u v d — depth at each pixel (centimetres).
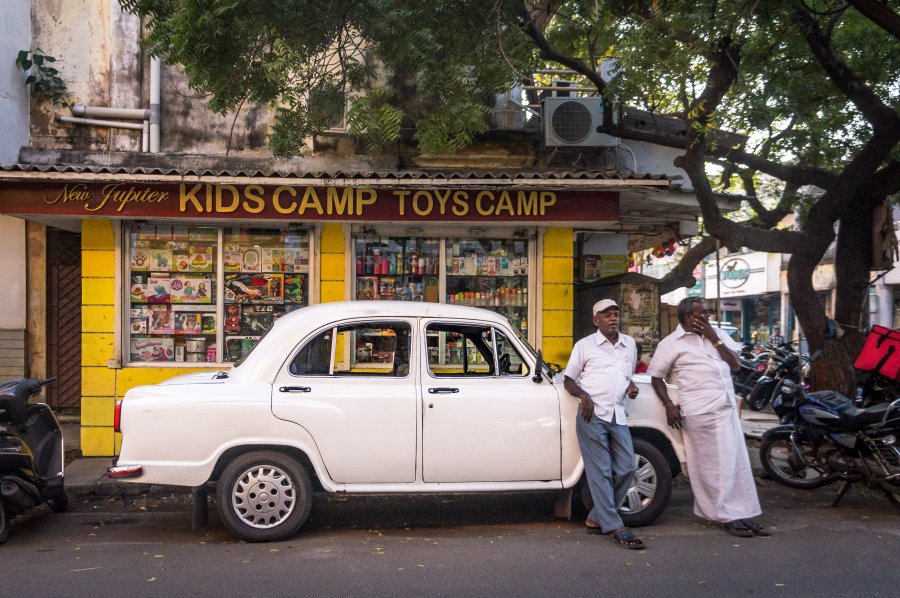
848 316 873
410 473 557
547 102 995
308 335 570
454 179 805
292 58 733
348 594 438
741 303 3048
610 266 1116
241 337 880
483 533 580
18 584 453
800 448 723
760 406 1229
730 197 985
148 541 556
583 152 1020
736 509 568
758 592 445
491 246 916
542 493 632
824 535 576
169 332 870
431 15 825
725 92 811
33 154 954
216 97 785
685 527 596
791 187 1169
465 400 564
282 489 546
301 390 553
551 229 902
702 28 731
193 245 875
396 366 575
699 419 575
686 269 1395
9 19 922
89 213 806
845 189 814
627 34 820
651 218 1072
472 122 812
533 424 571
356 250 898
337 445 548
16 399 579
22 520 627
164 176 780
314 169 976
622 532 540
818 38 808
